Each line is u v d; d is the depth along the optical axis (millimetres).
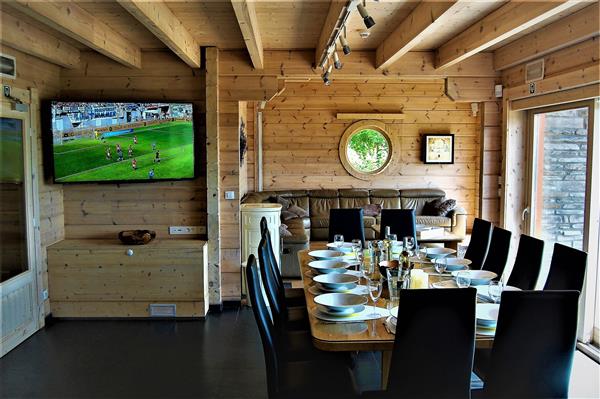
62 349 4082
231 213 5164
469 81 5133
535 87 4414
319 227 8188
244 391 3346
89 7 3568
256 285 2502
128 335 4410
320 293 2910
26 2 2865
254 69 5047
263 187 8641
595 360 3736
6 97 4004
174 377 3564
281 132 8570
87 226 5078
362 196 8531
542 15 3078
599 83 3613
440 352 2094
